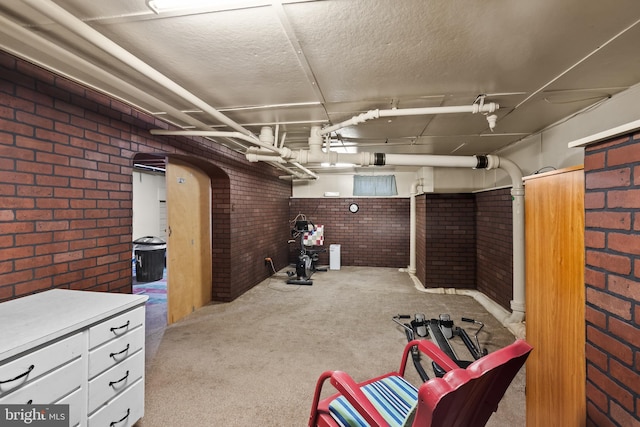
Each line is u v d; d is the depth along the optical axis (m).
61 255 1.91
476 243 4.72
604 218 0.98
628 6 1.32
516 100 2.45
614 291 0.94
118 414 1.49
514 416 1.81
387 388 1.41
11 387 1.05
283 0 1.27
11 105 1.63
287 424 1.75
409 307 3.88
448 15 1.39
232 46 1.65
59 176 1.89
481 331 3.09
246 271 4.65
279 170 5.94
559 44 1.64
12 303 1.52
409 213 6.71
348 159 3.46
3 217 1.60
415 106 2.60
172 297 3.37
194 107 2.54
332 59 1.80
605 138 0.96
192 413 1.84
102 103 2.20
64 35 1.50
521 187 3.29
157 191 7.16
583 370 1.10
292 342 2.83
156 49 1.68
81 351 1.30
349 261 6.93
